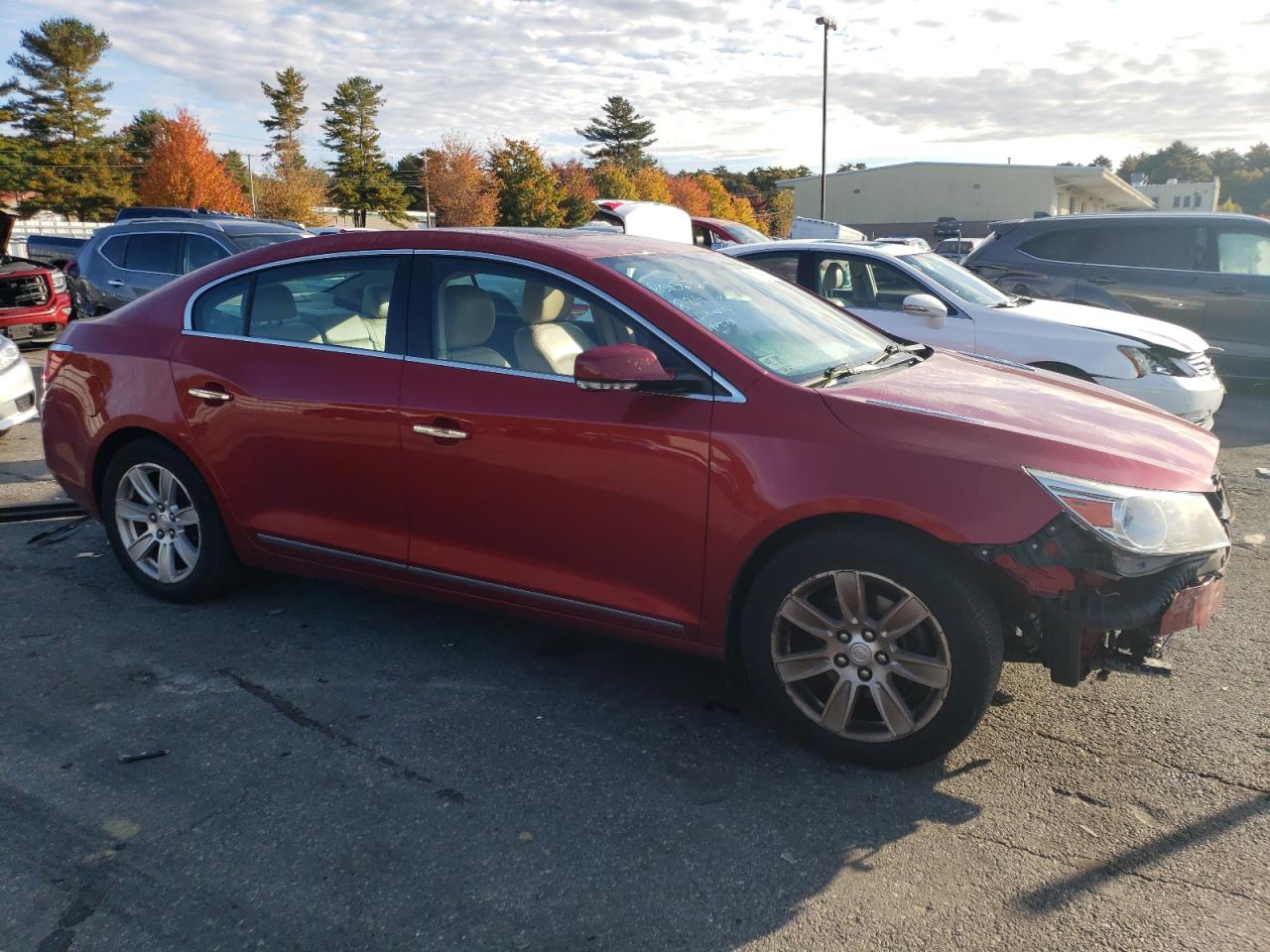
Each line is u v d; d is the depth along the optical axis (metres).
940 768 3.07
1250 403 9.82
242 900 2.46
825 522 2.98
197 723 3.32
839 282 7.57
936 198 58.94
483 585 3.54
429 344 3.57
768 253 7.83
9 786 2.94
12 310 11.21
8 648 3.88
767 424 3.02
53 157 69.56
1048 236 10.33
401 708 3.44
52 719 3.34
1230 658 3.85
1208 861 2.61
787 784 2.98
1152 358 6.66
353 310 3.76
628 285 3.35
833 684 3.14
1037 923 2.39
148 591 4.37
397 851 2.66
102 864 2.59
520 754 3.15
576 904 2.46
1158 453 3.04
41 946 2.30
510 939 2.34
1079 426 3.09
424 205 100.69
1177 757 3.13
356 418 3.62
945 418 2.95
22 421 6.77
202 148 68.06
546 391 3.32
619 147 107.19
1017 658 3.01
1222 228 9.61
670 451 3.11
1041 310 7.31
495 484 3.39
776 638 3.08
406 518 3.62
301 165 81.31
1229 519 3.17
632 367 3.02
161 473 4.21
